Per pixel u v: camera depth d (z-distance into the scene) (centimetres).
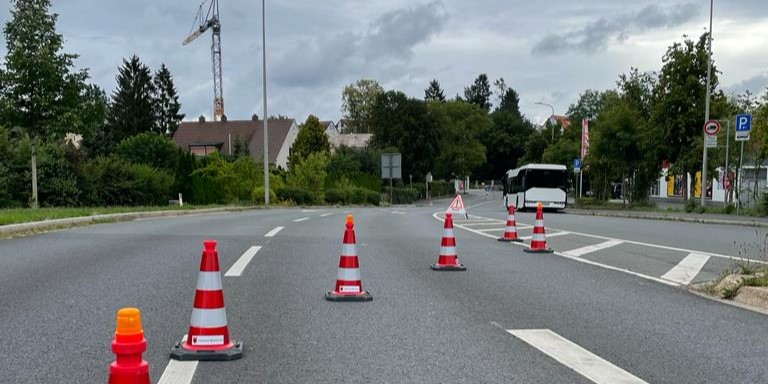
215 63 11019
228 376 452
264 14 3644
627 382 446
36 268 908
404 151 7731
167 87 9781
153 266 936
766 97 2505
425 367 475
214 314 506
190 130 8275
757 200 2484
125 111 8262
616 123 3406
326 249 1179
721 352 525
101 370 458
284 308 674
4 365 467
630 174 3544
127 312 338
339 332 576
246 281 834
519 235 1616
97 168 3241
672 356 512
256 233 1498
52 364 471
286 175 4950
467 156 9469
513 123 12269
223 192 3975
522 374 461
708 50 2622
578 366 481
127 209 2261
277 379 446
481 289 798
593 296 762
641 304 718
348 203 5025
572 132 6128
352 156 6956
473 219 2378
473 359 496
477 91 14812
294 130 8556
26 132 2448
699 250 1270
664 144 2983
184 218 2128
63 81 2402
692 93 2906
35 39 2338
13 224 1400
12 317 614
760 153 2531
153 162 5372
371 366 477
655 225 2044
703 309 694
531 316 648
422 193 7725
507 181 4544
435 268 953
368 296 719
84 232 1457
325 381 442
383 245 1287
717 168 3147
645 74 3519
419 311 666
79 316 620
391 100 7944
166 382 436
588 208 3797
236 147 7056
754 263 1022
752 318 651
